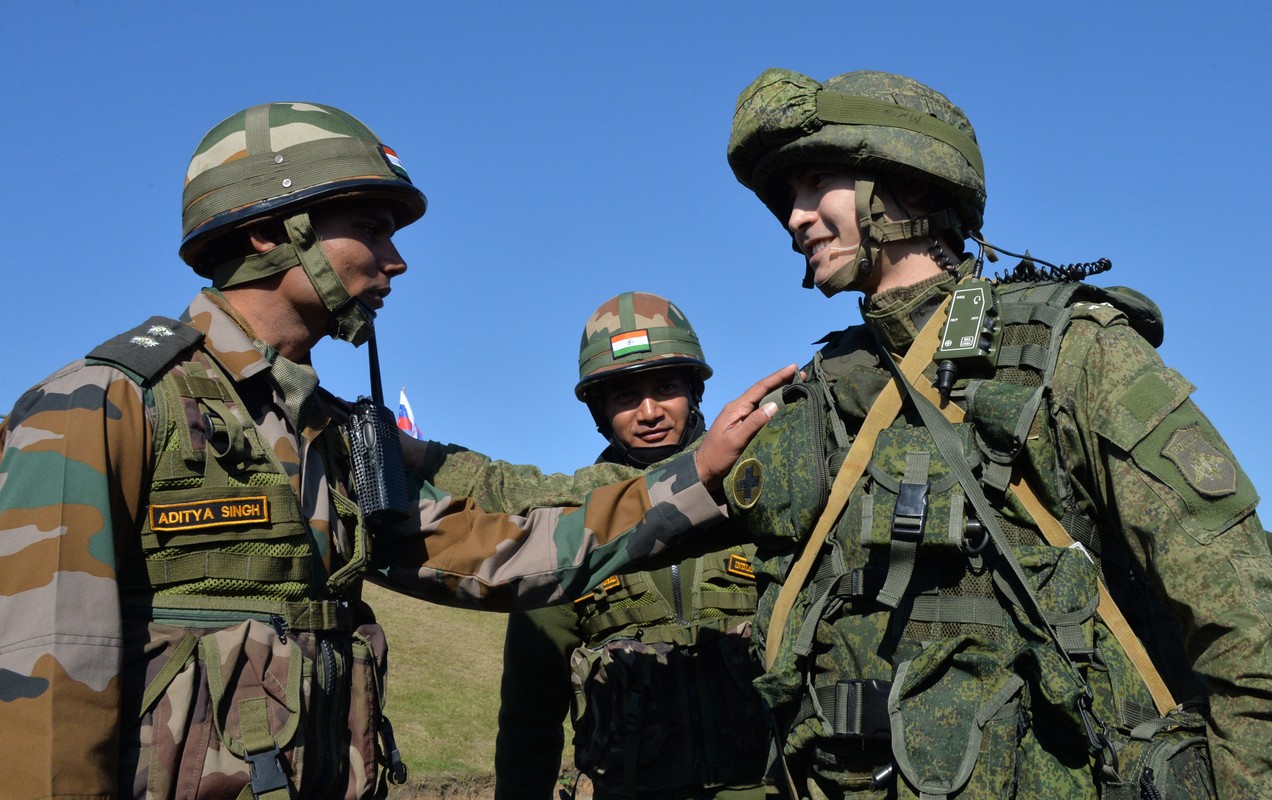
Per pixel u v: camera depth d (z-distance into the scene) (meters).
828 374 2.94
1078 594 2.38
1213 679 2.25
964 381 2.58
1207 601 2.24
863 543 2.55
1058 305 2.53
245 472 2.53
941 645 2.43
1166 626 2.62
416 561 3.12
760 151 2.89
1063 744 2.36
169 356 2.51
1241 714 2.20
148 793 2.28
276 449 2.63
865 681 2.54
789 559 2.82
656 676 4.01
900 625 2.54
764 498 2.82
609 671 4.05
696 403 5.02
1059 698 2.27
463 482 3.28
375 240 2.89
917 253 2.81
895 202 2.77
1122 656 2.40
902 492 2.50
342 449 2.90
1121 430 2.35
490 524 3.14
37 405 2.35
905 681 2.44
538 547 3.12
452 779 8.57
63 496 2.24
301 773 2.45
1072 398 2.44
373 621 2.90
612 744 3.98
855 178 2.77
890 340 2.79
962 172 2.74
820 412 2.81
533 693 4.39
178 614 2.42
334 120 2.86
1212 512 2.27
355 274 2.81
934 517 2.48
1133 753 2.31
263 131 2.78
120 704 2.24
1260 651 2.17
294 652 2.50
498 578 3.10
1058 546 2.44
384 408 3.02
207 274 2.90
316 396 2.88
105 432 2.33
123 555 2.38
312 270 2.75
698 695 3.98
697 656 4.02
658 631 4.06
